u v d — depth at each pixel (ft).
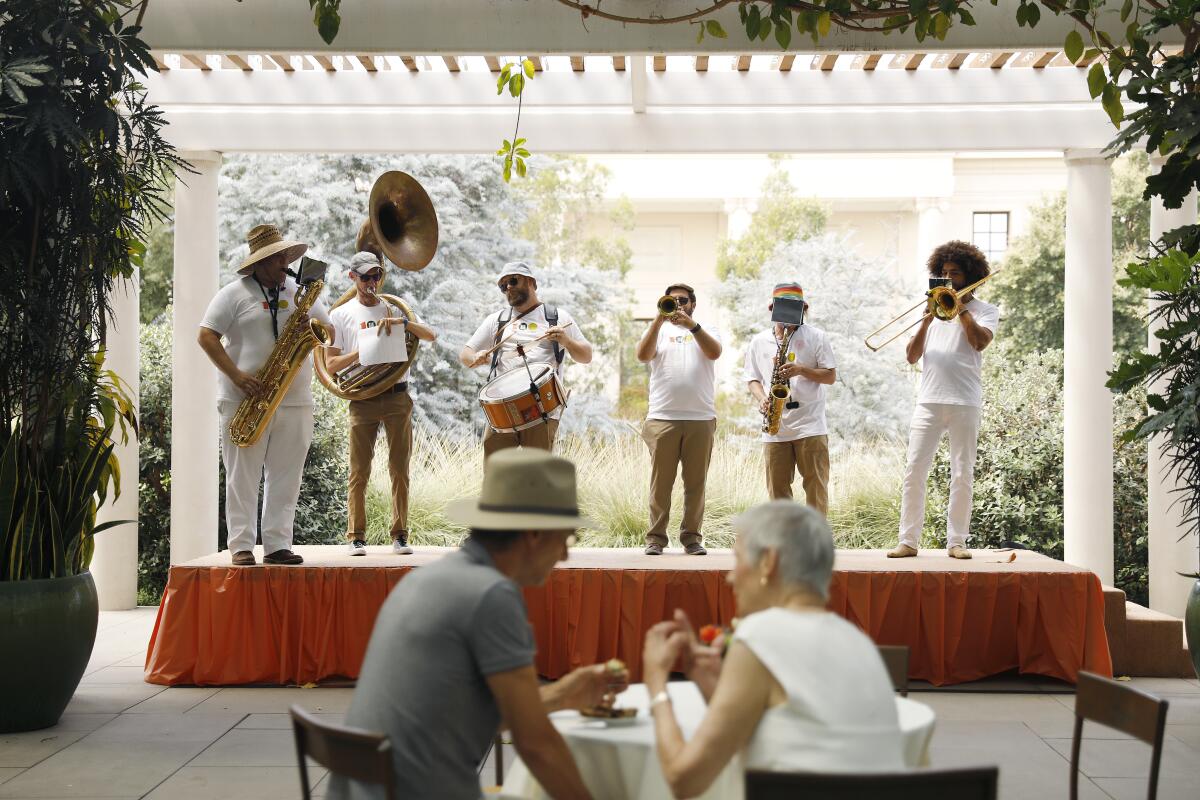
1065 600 19.36
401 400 21.33
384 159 45.62
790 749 7.60
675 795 7.74
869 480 33.04
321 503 30.35
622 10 19.54
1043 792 14.29
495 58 23.84
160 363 29.68
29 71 15.57
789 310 20.79
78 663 17.03
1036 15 15.17
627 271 62.59
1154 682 20.01
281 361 19.48
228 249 45.37
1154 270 16.99
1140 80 14.79
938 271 21.34
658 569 19.48
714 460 33.30
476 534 8.79
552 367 20.26
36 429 16.89
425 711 8.20
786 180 63.41
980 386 21.29
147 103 24.14
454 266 46.11
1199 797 14.08
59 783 14.46
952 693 19.19
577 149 24.76
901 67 23.73
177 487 25.35
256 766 15.21
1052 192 54.13
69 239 16.70
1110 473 24.39
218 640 19.45
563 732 8.95
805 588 8.20
